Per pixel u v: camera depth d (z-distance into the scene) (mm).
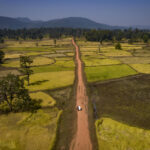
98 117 34312
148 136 27328
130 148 24344
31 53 129625
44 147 24672
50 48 160250
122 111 36750
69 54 123062
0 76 65625
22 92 36000
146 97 44312
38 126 30297
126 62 90812
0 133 27656
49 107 38688
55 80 59094
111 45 177750
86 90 49719
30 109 37188
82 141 26547
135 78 61188
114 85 54031
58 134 28359
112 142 25875
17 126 30031
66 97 44719
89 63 88812
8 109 36781
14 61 99312
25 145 24922
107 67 78938
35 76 64750
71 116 34750
